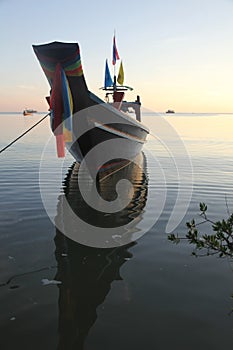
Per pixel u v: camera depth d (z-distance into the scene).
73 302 5.02
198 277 5.76
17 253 6.82
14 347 4.06
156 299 5.08
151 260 6.48
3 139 34.97
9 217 9.14
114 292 5.30
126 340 4.17
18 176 15.20
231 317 4.60
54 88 10.85
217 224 3.83
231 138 41.53
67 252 6.89
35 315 4.69
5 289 5.39
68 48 10.39
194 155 24.62
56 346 4.07
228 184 13.79
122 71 19.95
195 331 4.32
